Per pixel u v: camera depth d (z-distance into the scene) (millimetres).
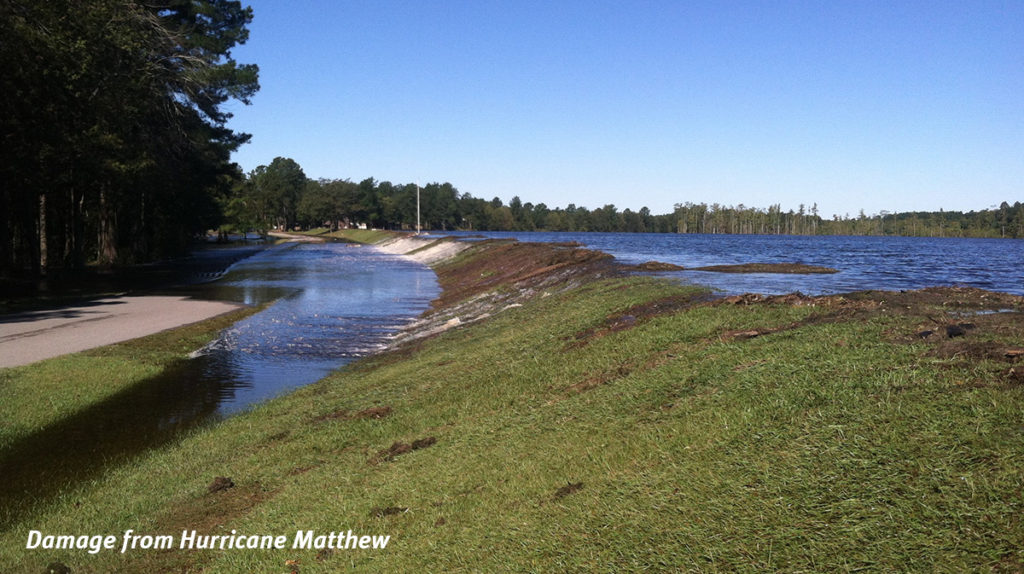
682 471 5387
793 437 5320
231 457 9812
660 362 8898
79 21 31219
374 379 13898
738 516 4504
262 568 6098
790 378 6613
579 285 22312
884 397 5562
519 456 6996
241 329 22672
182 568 6508
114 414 12836
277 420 11508
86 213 49812
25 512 8359
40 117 29141
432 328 21703
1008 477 3992
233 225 111438
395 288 36938
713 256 45312
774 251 56938
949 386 5508
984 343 6621
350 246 101375
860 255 49531
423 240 80000
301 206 172875
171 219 65188
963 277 25719
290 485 8203
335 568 5742
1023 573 3295
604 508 5207
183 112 45219
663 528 4652
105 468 9938
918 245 82750
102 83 32562
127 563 6762
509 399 9477
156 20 39750
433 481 7027
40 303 27672
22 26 27484
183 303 29000
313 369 16875
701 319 10898
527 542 5070
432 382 12055
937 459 4391
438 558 5316
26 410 12688
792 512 4355
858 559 3736
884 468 4480
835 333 8148
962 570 3432
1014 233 142250
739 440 5598
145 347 18922
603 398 8039
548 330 13891
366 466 8281
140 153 39625
